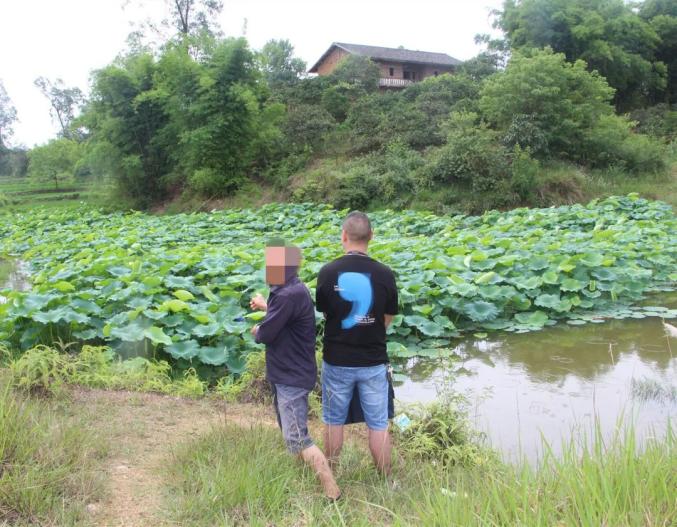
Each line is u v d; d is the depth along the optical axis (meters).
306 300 3.97
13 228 23.94
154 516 3.52
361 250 4.07
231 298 8.95
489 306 9.16
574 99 24.62
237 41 28.06
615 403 6.18
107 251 13.00
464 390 6.66
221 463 4.07
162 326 7.77
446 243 13.27
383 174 24.81
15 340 7.59
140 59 30.12
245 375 6.33
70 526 3.31
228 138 27.91
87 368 6.34
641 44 35.50
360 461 4.52
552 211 18.72
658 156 25.19
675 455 3.47
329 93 32.97
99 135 30.52
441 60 46.25
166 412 5.46
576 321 9.26
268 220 21.61
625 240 12.95
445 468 4.45
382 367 4.09
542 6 32.31
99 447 4.35
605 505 2.90
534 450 5.12
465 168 22.64
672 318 9.38
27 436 3.94
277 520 3.48
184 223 21.73
